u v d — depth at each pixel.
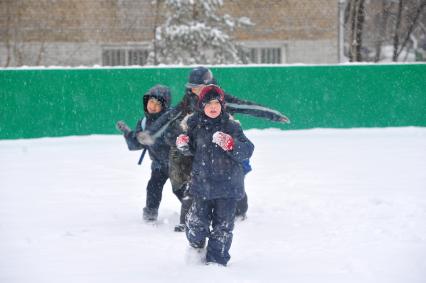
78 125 22.33
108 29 34.38
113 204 11.47
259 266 7.42
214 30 30.83
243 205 9.76
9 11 33.38
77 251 8.22
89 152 18.80
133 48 34.72
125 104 22.52
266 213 10.39
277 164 15.99
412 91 23.97
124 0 34.38
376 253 7.89
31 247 8.45
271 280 6.88
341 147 19.28
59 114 22.19
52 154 18.47
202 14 31.73
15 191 12.81
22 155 18.34
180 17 31.67
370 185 12.89
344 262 7.52
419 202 10.92
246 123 23.25
